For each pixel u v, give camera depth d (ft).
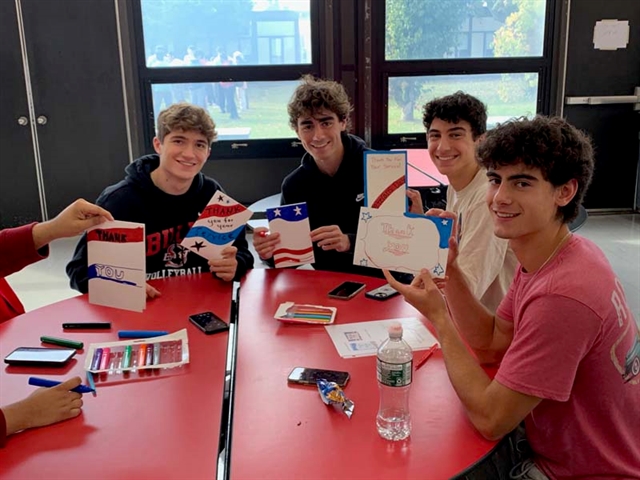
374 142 17.30
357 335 5.05
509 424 3.55
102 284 5.19
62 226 4.95
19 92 15.84
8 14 15.34
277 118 17.03
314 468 3.33
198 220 6.36
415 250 4.97
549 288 3.62
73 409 3.88
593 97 17.44
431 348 4.76
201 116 6.68
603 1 17.07
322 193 7.81
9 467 3.37
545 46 17.10
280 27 16.38
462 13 16.67
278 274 6.84
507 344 4.59
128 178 7.00
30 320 5.55
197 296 6.14
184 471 3.32
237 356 4.72
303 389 4.17
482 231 5.79
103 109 16.28
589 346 3.56
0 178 16.34
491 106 17.46
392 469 3.32
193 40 16.25
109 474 3.30
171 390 4.20
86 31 15.74
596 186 18.38
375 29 16.47
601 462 3.78
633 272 13.15
